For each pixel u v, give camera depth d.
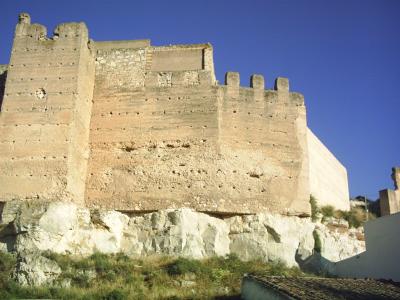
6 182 30.38
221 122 33.56
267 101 34.69
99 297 25.62
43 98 32.06
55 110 31.69
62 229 29.06
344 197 44.66
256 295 23.59
